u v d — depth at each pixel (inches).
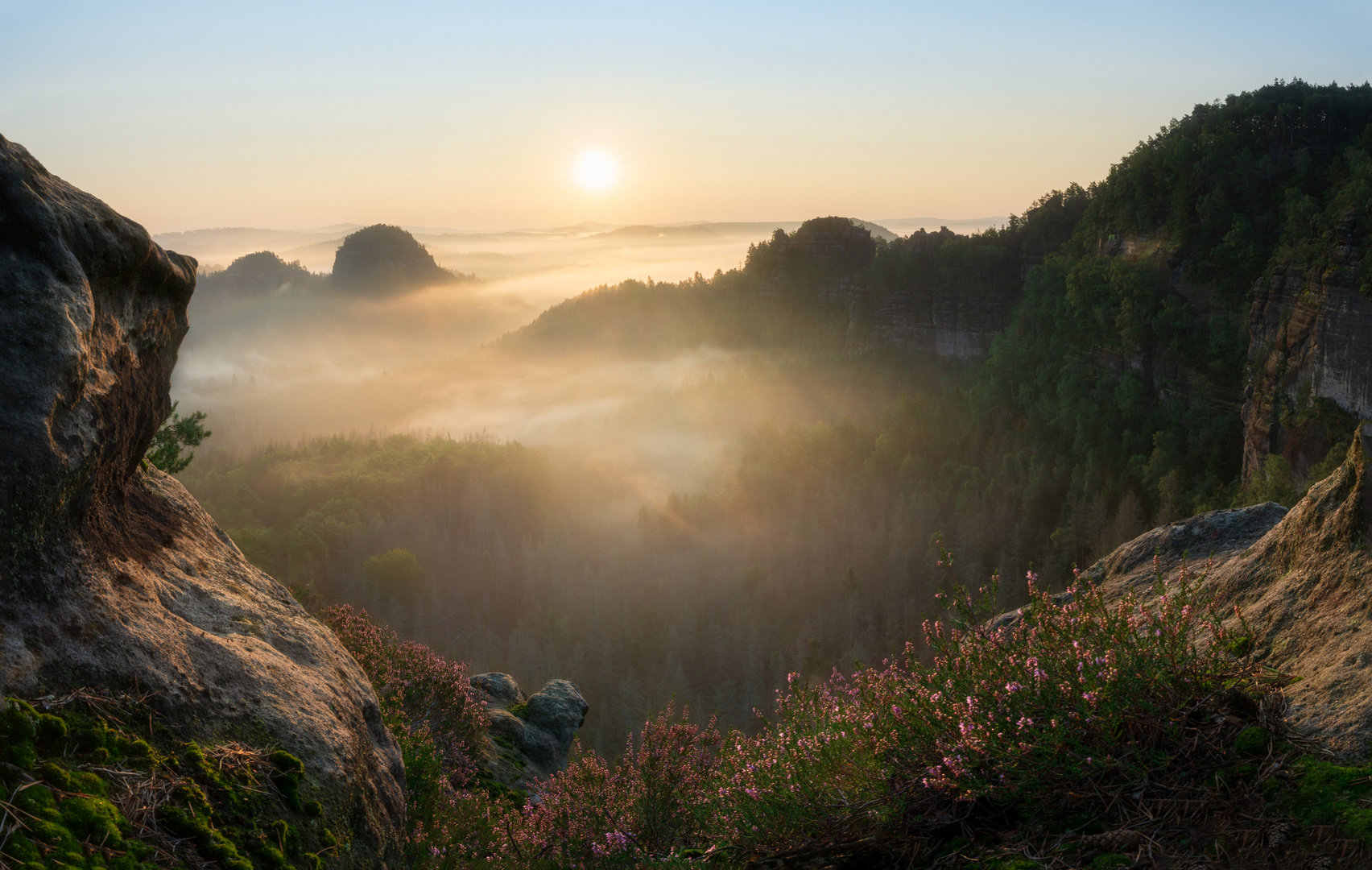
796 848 159.9
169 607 149.8
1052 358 5423.2
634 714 3486.7
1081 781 133.3
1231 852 108.6
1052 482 4446.4
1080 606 157.6
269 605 181.9
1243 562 179.2
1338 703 124.7
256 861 116.3
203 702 133.9
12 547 114.7
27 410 117.8
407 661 355.9
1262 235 4495.6
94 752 110.3
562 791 262.7
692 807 216.4
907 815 150.3
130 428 151.5
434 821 214.1
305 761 141.8
